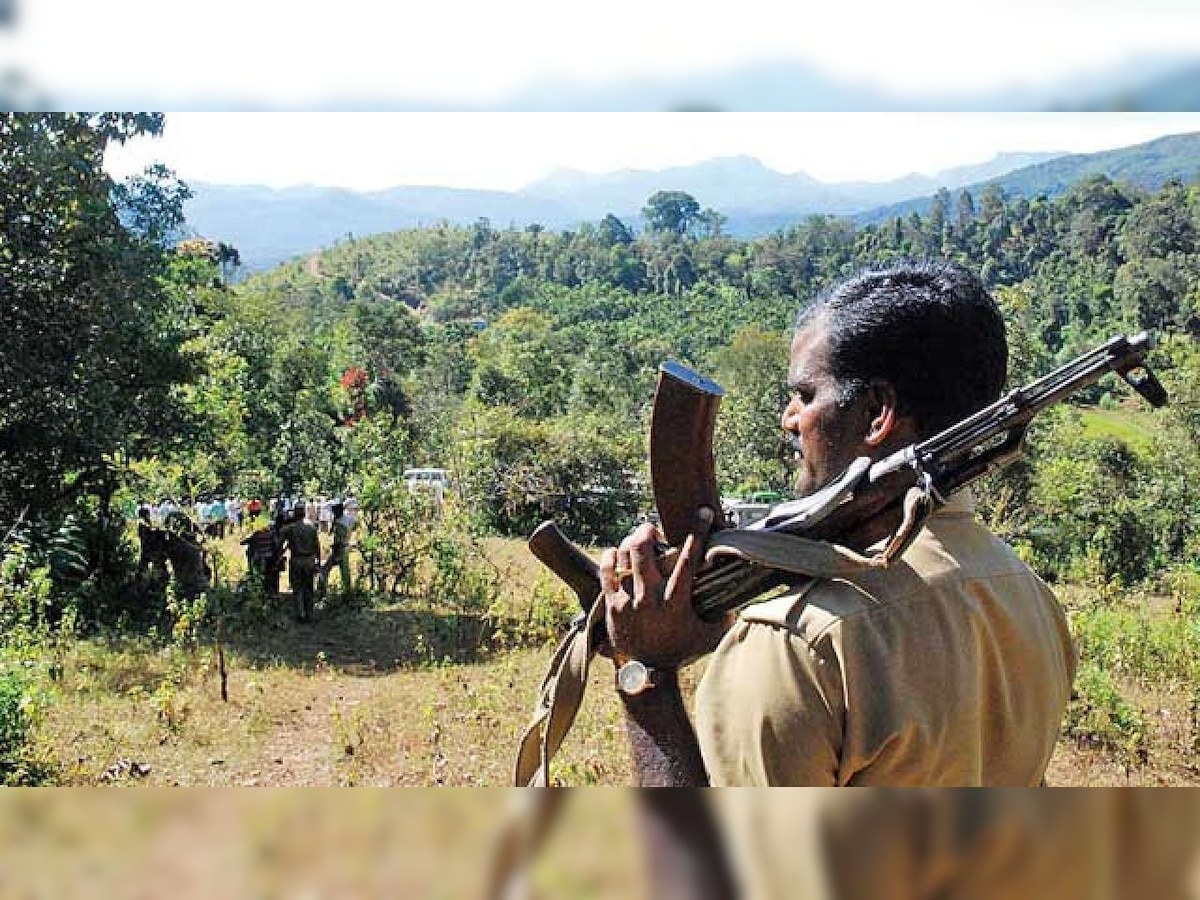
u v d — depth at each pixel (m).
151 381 16.47
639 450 28.02
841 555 1.40
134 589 15.46
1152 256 91.75
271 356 40.22
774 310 116.12
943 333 1.55
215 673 11.67
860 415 1.58
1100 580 17.03
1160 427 28.27
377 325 75.00
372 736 9.20
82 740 8.80
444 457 36.59
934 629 1.44
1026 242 123.00
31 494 15.52
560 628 13.74
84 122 14.85
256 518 21.55
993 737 1.50
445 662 11.80
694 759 1.43
